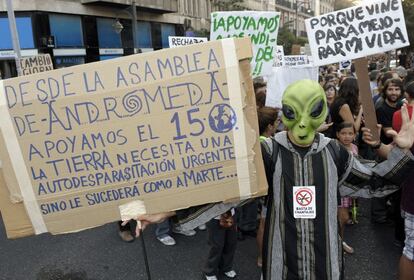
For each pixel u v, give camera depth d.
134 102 1.57
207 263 3.17
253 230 3.98
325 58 3.12
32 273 3.48
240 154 1.61
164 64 1.56
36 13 16.45
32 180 1.61
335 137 4.37
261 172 1.63
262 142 1.88
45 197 1.63
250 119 1.59
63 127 1.58
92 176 1.62
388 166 1.86
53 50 17.25
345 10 3.05
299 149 1.81
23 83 1.56
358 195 1.90
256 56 4.29
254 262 3.51
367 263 3.41
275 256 1.83
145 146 1.60
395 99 4.32
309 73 5.29
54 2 17.17
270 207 1.86
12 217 1.63
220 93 1.57
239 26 4.25
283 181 1.80
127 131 1.59
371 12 3.01
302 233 1.78
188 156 1.61
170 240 3.90
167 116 1.58
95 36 19.56
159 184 1.62
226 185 1.63
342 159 1.82
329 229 1.77
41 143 1.59
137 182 1.62
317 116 1.70
